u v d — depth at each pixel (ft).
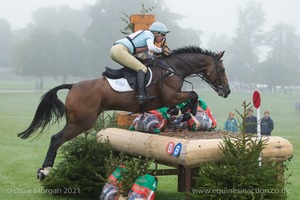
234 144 20.86
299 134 74.18
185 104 25.94
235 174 19.76
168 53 25.14
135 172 22.58
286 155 23.82
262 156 22.00
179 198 28.17
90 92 23.11
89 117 23.04
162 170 24.50
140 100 22.86
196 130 26.73
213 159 21.34
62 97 159.43
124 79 23.48
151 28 24.71
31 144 51.21
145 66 23.66
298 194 29.07
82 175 26.78
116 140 27.04
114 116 33.42
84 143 27.20
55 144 23.08
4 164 37.63
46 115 23.84
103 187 24.40
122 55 23.39
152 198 22.33
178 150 21.25
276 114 127.34
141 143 24.38
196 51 25.64
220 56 25.85
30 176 32.78
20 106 121.19
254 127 45.73
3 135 59.72
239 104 159.43
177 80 24.31
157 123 25.68
